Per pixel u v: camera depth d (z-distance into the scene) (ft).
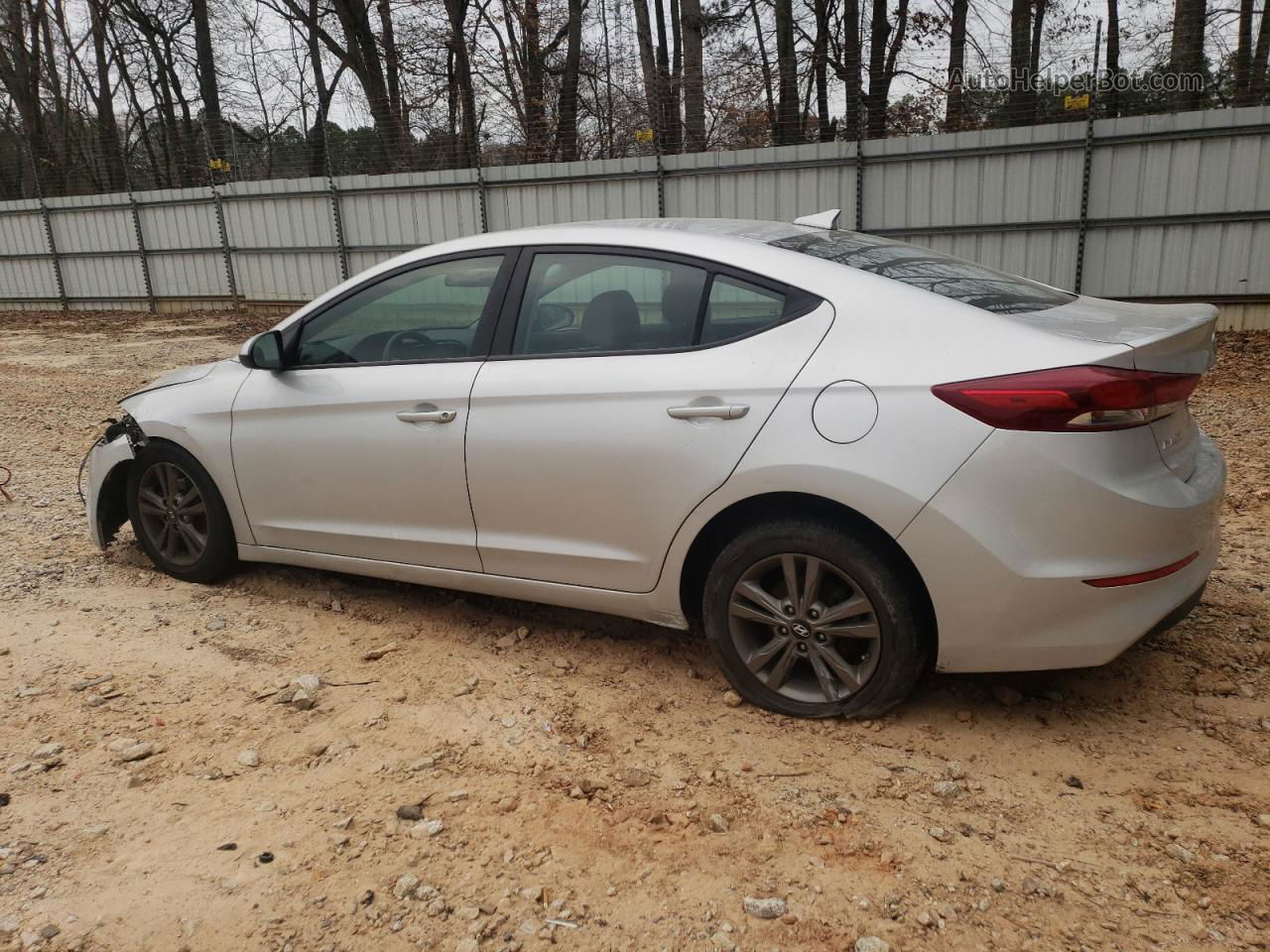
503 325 11.41
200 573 14.55
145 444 14.49
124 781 9.22
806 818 8.40
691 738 9.86
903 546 8.85
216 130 93.71
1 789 9.14
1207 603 12.65
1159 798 8.53
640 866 7.83
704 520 9.90
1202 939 6.81
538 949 6.94
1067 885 7.44
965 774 8.99
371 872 7.82
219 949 7.01
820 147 49.29
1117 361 8.32
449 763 9.49
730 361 9.78
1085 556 8.48
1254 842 7.85
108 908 7.45
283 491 13.19
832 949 6.84
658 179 53.78
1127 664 10.99
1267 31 51.37
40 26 103.45
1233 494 17.93
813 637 9.74
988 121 55.26
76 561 15.93
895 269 10.19
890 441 8.82
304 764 9.52
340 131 101.96
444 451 11.53
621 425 10.25
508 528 11.35
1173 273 44.19
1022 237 46.57
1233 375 32.55
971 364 8.70
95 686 11.29
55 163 95.09
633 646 12.20
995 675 10.81
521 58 89.20
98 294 75.61
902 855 7.85
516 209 58.80
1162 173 43.21
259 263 68.69
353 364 12.55
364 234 64.28
